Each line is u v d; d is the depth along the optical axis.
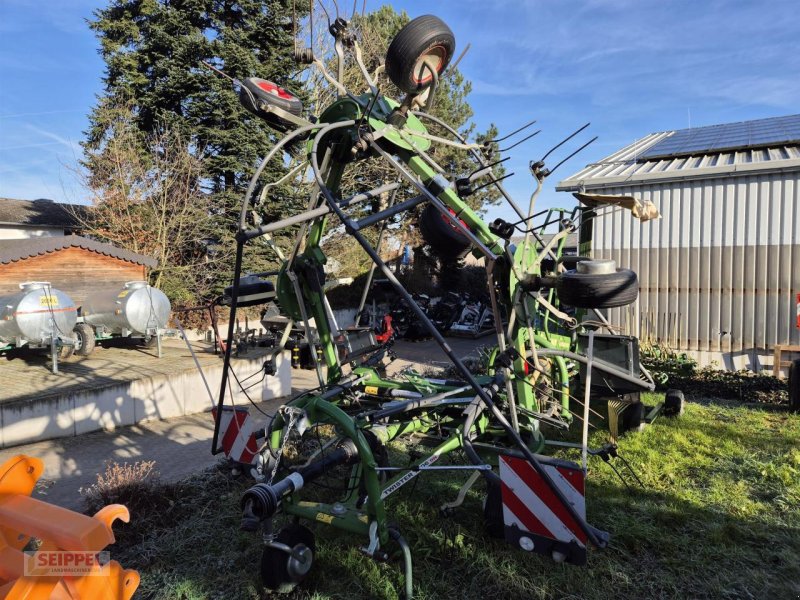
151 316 10.27
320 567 3.58
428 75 3.62
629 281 3.46
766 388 8.38
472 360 10.41
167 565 3.67
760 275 9.00
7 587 2.08
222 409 4.08
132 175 16.30
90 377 7.81
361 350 4.67
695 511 4.25
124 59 17.02
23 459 2.38
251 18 17.31
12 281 11.11
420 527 4.04
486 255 3.68
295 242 3.95
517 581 3.36
